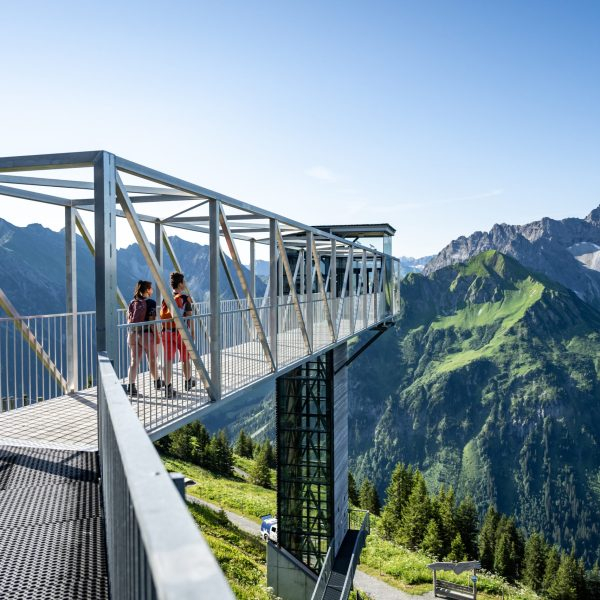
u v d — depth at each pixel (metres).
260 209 9.18
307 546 17.73
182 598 0.62
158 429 5.83
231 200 7.93
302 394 17.88
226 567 20.47
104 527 3.54
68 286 8.88
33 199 7.97
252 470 59.16
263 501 43.41
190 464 58.91
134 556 1.60
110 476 2.94
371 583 28.02
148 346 7.61
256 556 26.56
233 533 29.98
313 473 17.84
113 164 5.11
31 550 3.21
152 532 0.85
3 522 3.64
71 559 3.11
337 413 18.33
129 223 5.60
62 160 5.04
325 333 16.95
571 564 55.06
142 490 1.10
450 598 26.33
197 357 6.67
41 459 5.00
